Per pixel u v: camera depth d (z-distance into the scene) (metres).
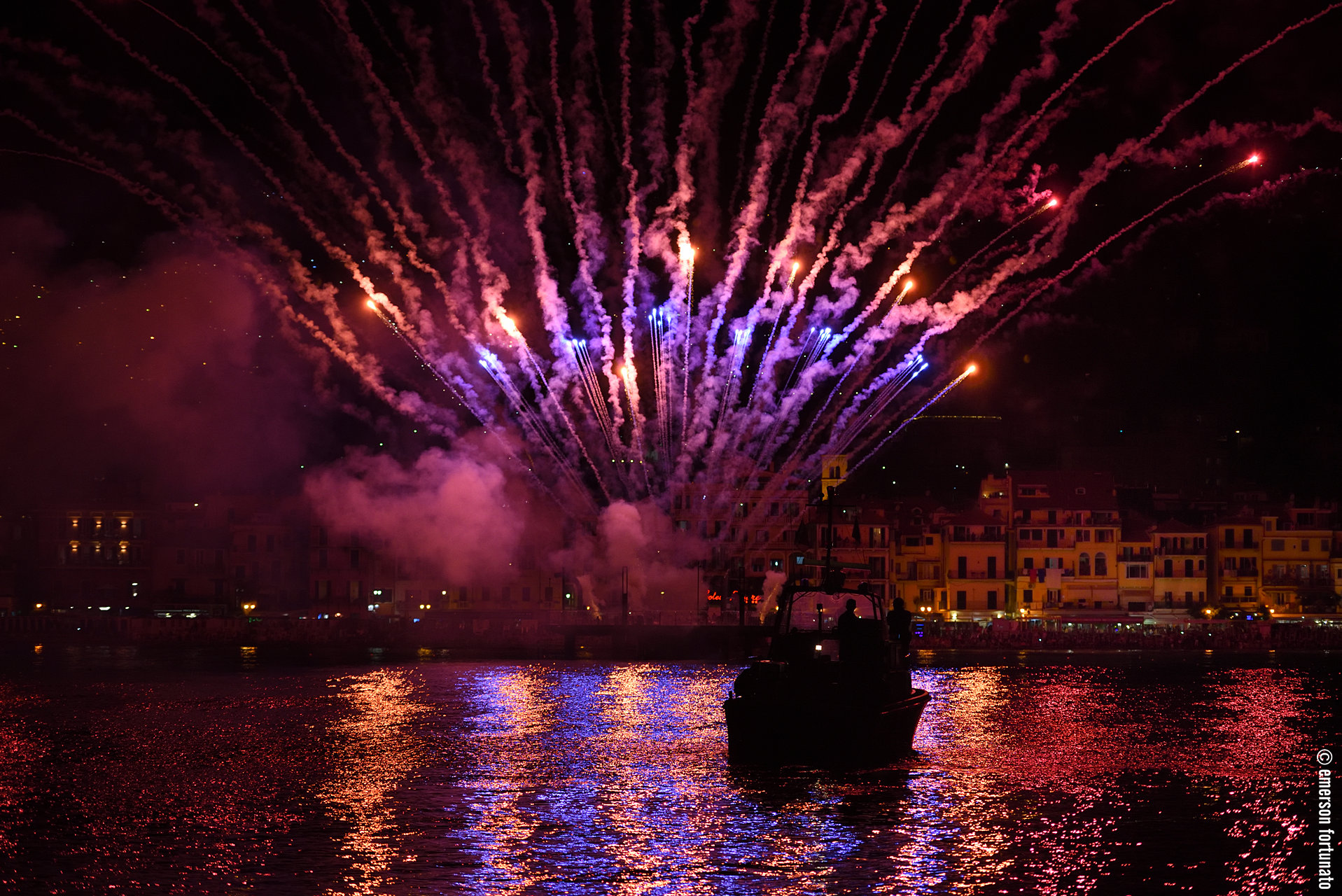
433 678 78.06
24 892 29.02
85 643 110.31
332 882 29.75
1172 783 41.88
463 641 109.81
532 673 81.75
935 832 34.72
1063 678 80.69
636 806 37.59
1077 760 46.12
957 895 29.36
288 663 89.81
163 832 34.34
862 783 41.28
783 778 41.88
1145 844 33.84
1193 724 56.53
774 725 41.94
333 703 63.41
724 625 97.81
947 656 101.88
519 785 40.72
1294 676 83.12
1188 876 31.02
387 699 65.12
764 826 35.12
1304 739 51.81
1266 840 34.31
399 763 44.94
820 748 42.00
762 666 42.41
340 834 34.19
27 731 53.00
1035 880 30.55
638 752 47.22
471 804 37.97
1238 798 39.50
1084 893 29.66
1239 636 110.12
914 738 51.19
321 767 44.09
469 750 47.94
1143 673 85.00
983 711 61.16
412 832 34.50
